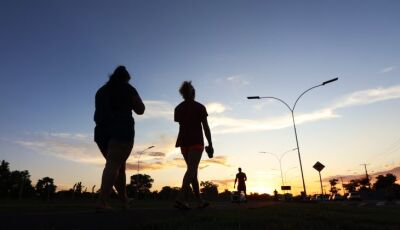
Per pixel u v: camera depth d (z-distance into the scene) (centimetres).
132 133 463
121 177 473
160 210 504
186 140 604
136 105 479
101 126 461
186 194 574
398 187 5350
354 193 7094
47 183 10544
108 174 434
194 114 612
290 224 375
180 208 554
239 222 367
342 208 770
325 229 361
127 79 480
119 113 463
